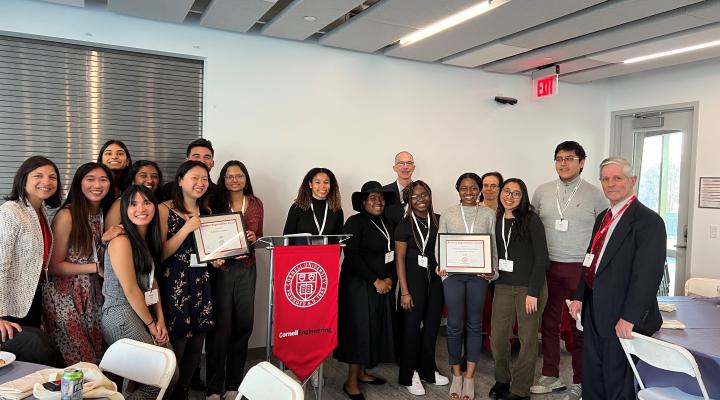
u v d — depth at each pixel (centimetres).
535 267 315
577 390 331
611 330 252
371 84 460
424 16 345
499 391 336
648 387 249
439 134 498
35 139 349
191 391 342
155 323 253
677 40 389
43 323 255
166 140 391
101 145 369
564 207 343
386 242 337
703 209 506
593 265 265
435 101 495
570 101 580
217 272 306
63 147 357
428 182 496
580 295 276
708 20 343
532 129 556
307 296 279
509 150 542
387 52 450
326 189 335
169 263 268
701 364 224
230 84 399
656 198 562
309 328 281
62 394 154
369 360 326
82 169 257
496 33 380
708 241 502
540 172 564
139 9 342
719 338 245
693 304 318
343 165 449
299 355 279
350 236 297
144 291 247
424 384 362
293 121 425
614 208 262
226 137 399
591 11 333
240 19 361
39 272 240
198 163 278
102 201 272
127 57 374
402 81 476
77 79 359
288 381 169
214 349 308
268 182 417
